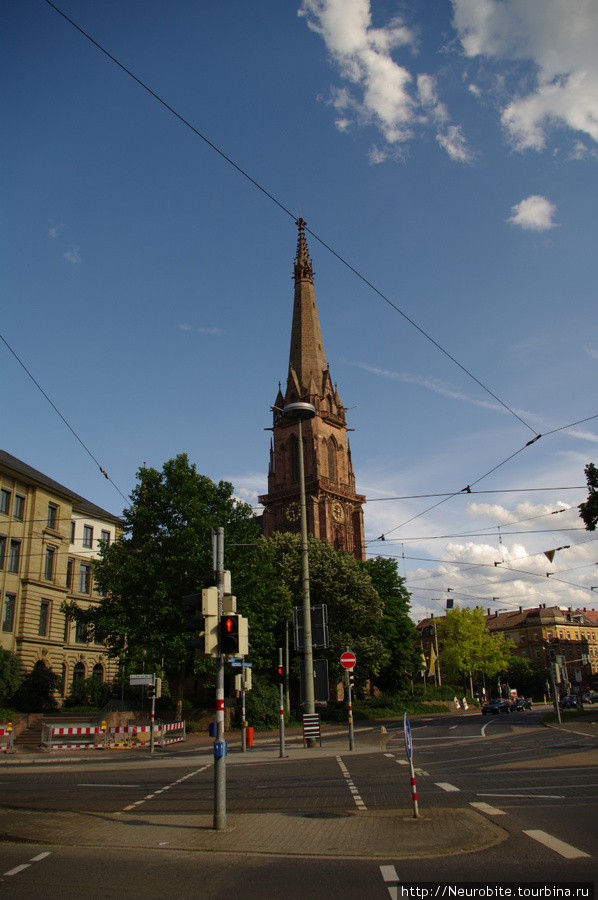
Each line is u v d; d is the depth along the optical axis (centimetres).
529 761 1962
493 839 1002
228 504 4766
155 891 822
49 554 5709
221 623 1255
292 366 11138
